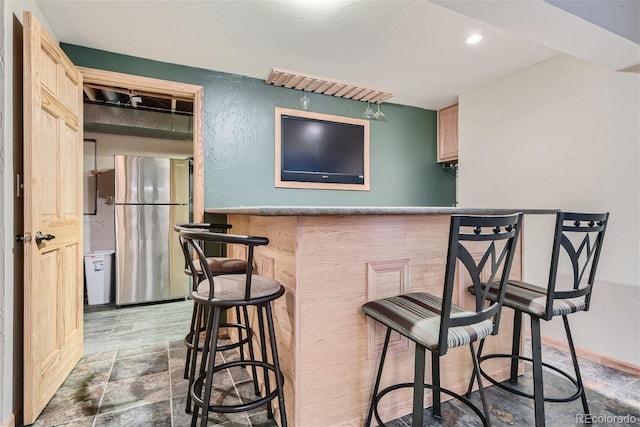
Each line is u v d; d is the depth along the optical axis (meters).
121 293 3.64
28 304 1.55
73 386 1.91
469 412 1.67
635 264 2.13
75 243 2.17
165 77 2.67
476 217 1.12
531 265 2.74
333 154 3.38
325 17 2.07
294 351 1.39
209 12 2.01
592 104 2.37
